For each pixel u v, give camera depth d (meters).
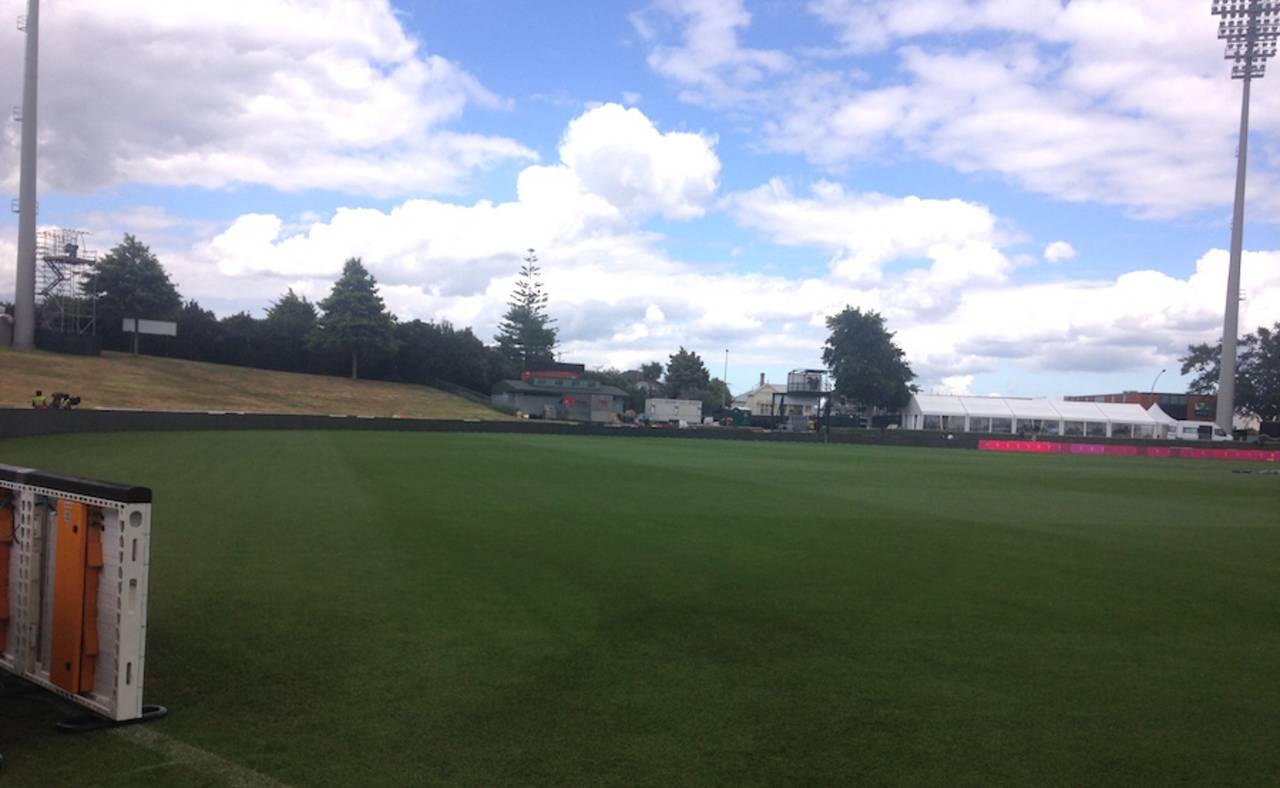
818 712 5.43
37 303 69.31
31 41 58.66
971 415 80.75
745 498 19.12
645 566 10.38
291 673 5.89
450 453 31.02
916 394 84.19
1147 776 4.62
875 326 85.19
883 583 9.86
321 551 10.53
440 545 11.32
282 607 7.73
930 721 5.34
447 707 5.31
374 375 85.88
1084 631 7.89
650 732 5.00
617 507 16.39
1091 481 30.61
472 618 7.56
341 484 18.41
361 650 6.48
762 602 8.62
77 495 5.05
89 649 5.00
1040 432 79.50
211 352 77.19
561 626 7.39
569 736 4.89
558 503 16.62
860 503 19.17
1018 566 11.44
